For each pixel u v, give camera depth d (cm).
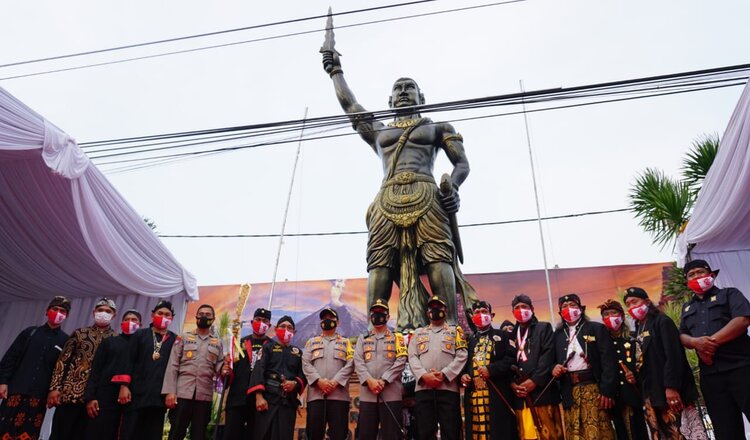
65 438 539
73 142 615
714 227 712
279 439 520
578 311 511
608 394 461
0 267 858
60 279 880
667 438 449
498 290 2016
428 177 897
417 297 822
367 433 518
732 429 435
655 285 1925
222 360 572
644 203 993
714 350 450
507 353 513
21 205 713
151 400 524
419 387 521
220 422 589
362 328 2069
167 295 928
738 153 598
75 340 573
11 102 533
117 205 752
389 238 861
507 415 495
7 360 544
